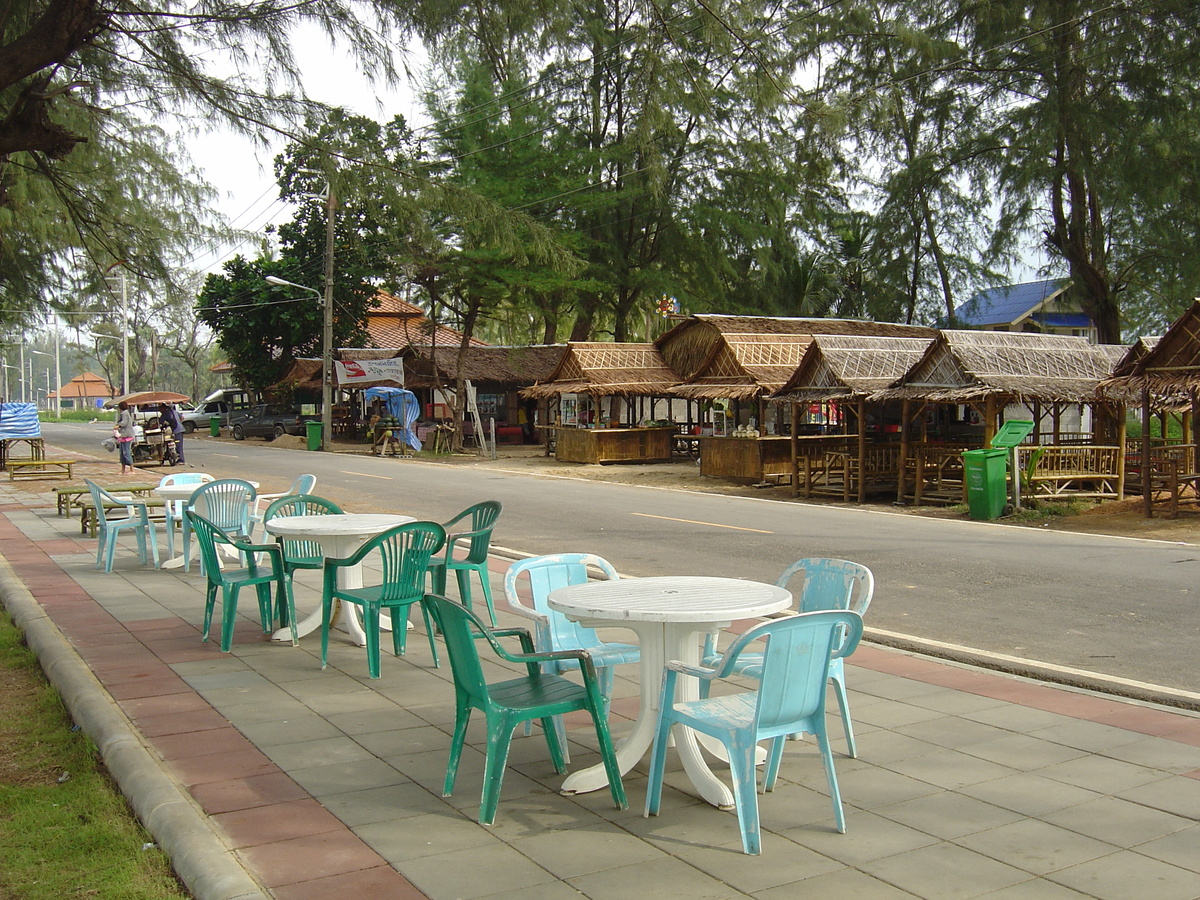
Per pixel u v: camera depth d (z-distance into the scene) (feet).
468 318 115.14
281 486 73.77
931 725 18.93
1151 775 16.21
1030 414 80.89
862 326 103.81
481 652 24.80
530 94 108.68
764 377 82.74
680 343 102.32
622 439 97.50
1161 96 87.86
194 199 39.86
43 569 37.01
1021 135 95.86
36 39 21.56
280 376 153.17
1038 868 12.87
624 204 124.26
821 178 130.31
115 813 15.26
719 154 123.13
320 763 16.89
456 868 12.92
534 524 52.54
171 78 26.22
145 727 18.78
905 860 13.14
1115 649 25.68
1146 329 142.82
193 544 39.47
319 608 27.78
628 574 37.60
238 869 12.66
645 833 14.08
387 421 118.42
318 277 145.07
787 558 41.01
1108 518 53.36
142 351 222.48
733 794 14.85
